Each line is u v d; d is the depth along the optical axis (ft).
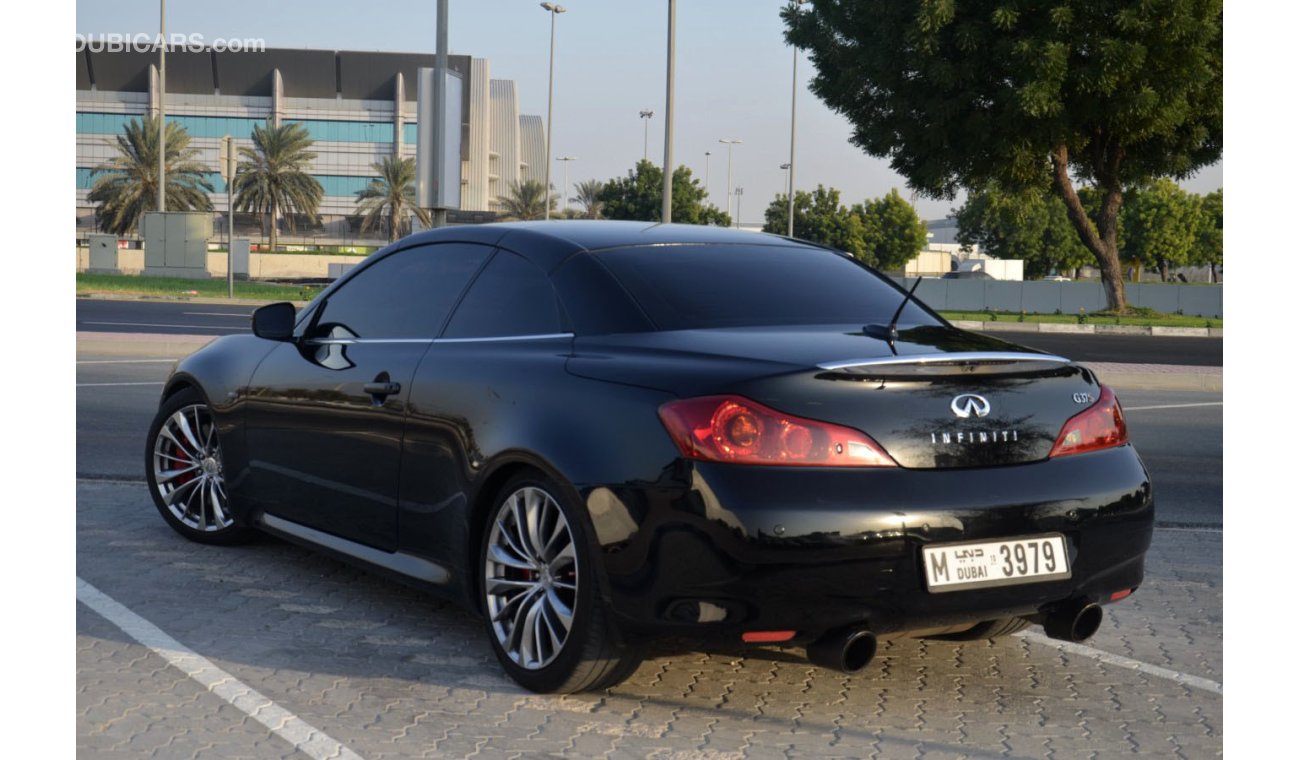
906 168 104.99
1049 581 11.50
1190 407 43.06
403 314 15.11
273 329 16.47
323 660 13.28
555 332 13.02
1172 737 11.63
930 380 11.30
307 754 10.55
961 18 94.17
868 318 13.29
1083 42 90.58
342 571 17.20
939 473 11.14
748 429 10.75
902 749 11.14
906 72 97.86
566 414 11.91
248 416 16.97
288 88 348.18
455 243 15.17
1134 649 14.56
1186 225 278.26
